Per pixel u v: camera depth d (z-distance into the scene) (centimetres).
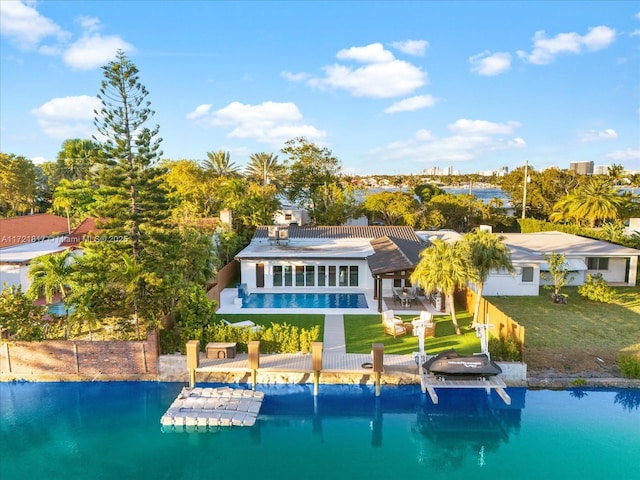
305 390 1875
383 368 1891
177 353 2014
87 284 2130
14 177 6119
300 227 4078
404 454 1493
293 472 1390
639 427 1608
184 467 1410
